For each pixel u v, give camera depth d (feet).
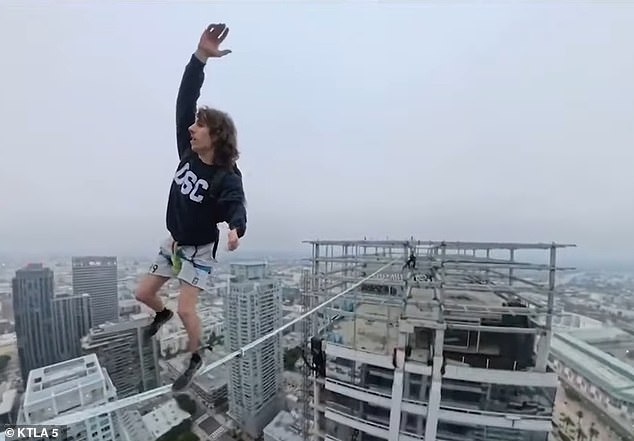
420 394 24.67
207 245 8.67
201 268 8.57
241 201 8.04
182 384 8.73
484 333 25.44
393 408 24.90
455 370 23.71
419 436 24.40
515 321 25.63
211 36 9.20
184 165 8.47
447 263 30.50
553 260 24.36
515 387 23.11
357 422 26.68
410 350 25.32
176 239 8.53
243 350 11.32
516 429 22.65
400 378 24.80
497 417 22.81
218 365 9.91
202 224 8.33
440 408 23.91
